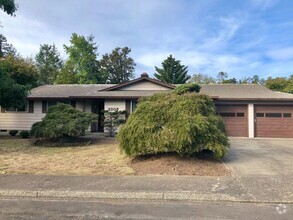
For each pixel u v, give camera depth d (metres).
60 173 7.20
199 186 5.95
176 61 47.09
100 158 9.49
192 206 5.00
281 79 36.88
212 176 6.83
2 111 19.33
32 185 6.05
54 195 5.58
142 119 8.98
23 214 4.59
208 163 8.29
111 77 51.56
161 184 6.11
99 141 14.44
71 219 4.36
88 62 44.88
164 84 18.81
